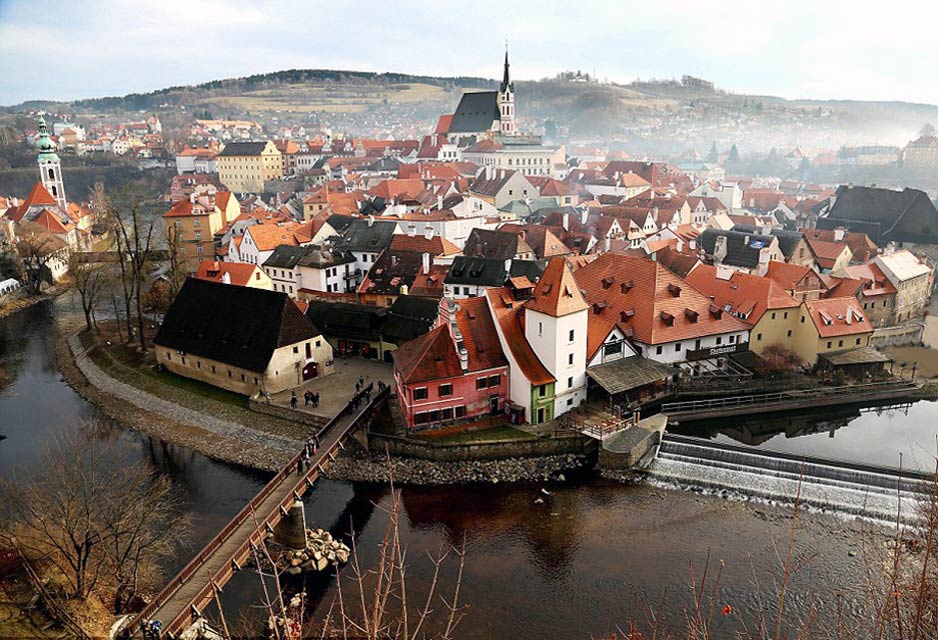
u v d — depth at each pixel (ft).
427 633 153.89
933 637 82.64
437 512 204.95
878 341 341.41
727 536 189.57
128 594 155.53
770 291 291.99
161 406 282.77
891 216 518.37
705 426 257.34
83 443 238.89
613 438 228.02
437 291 341.82
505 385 248.52
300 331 284.00
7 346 371.97
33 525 158.92
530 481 220.23
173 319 317.22
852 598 160.97
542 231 411.54
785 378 276.82
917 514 179.22
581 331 245.45
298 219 645.51
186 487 221.87
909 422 262.06
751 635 151.64
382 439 233.14
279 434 250.57
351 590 168.96
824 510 197.77
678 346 273.95
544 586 170.60
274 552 180.55
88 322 379.76
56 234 554.46
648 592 167.53
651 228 513.45
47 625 139.44
